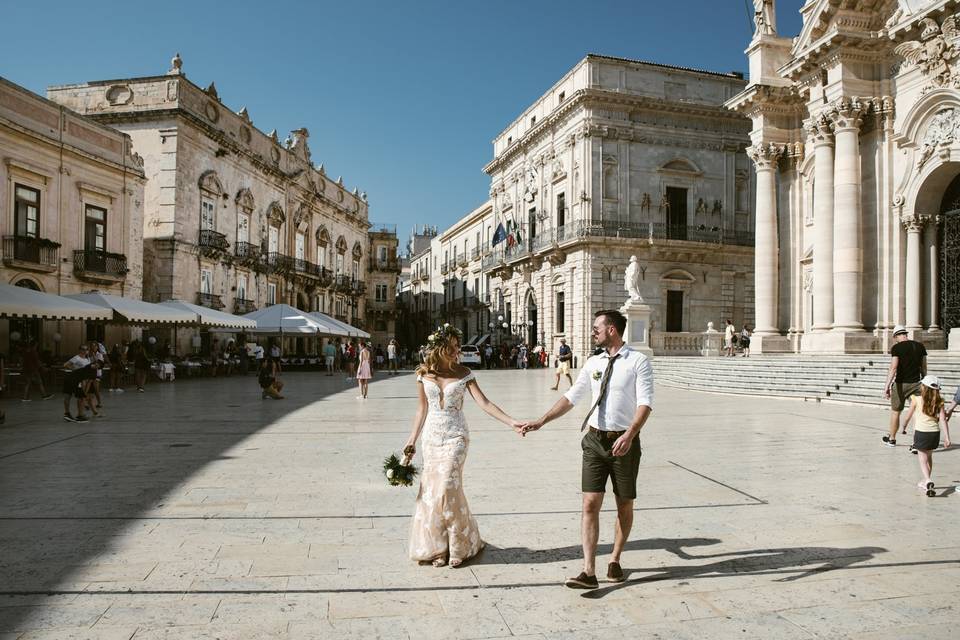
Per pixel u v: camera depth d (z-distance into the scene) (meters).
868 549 4.88
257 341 39.94
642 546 4.96
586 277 36.59
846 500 6.32
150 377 26.38
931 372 14.88
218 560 4.62
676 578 4.32
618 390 4.24
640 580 4.29
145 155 31.17
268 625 3.61
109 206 26.34
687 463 8.17
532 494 6.56
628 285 26.11
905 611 3.81
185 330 32.25
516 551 4.84
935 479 7.24
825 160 20.89
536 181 42.91
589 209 36.66
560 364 21.22
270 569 4.46
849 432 10.84
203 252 33.19
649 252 37.16
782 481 7.14
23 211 22.59
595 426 4.25
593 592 4.09
